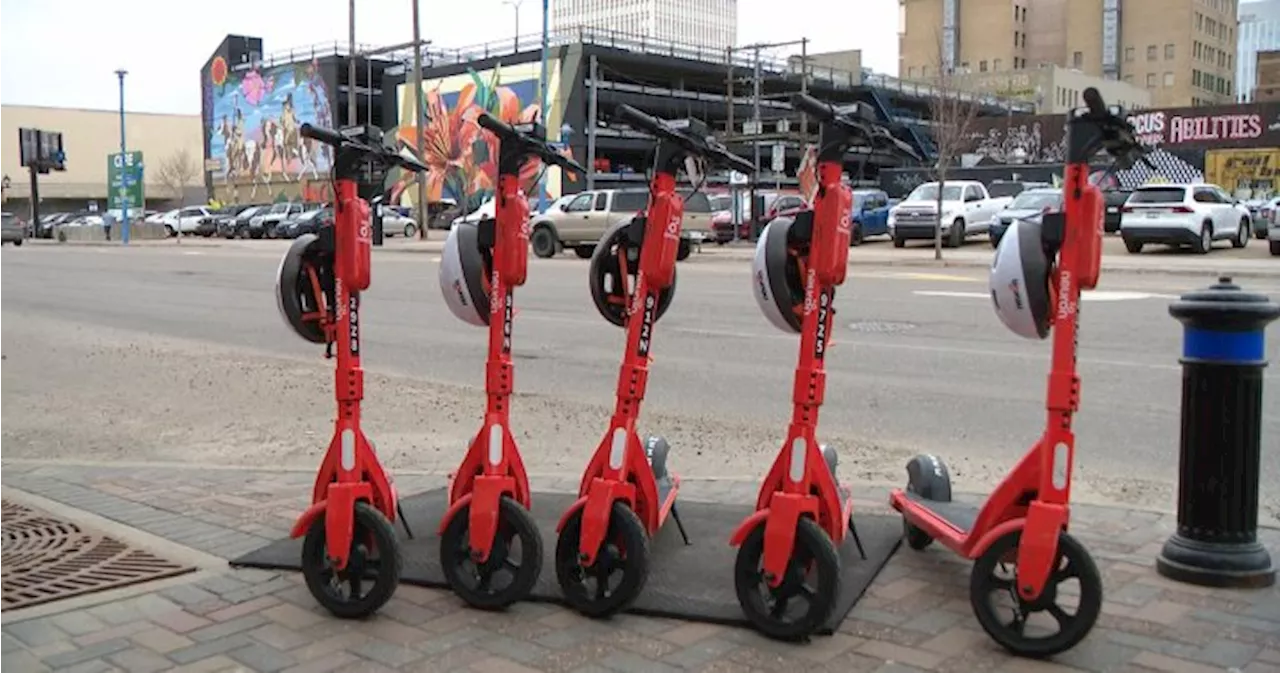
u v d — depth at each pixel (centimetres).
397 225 5234
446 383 1068
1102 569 488
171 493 645
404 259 3094
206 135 8700
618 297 457
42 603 459
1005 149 5919
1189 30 11519
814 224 403
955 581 474
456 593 451
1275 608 441
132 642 418
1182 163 5125
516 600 441
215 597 465
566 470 702
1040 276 386
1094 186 381
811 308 406
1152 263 2467
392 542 432
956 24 12131
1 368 1209
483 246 448
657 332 1376
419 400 966
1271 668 385
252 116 8081
